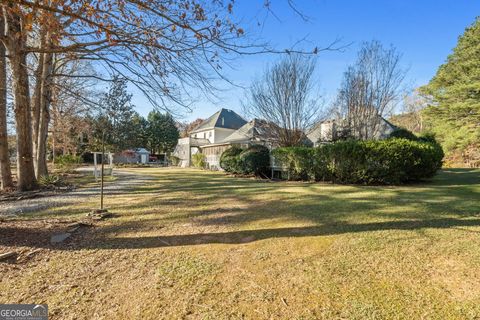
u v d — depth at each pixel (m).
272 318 1.79
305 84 13.51
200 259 2.76
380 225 3.81
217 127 28.00
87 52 3.92
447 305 1.88
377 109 12.54
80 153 24.06
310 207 5.21
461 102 18.17
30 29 2.90
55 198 6.66
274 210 5.02
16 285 2.23
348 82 13.13
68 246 3.14
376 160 8.59
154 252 2.97
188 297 2.06
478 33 17.28
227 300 2.01
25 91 7.38
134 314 1.85
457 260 2.60
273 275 2.39
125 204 5.80
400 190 7.23
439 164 9.41
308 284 2.22
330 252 2.88
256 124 14.69
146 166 28.81
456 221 3.89
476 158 18.20
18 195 6.86
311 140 17.27
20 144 7.56
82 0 2.89
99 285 2.25
